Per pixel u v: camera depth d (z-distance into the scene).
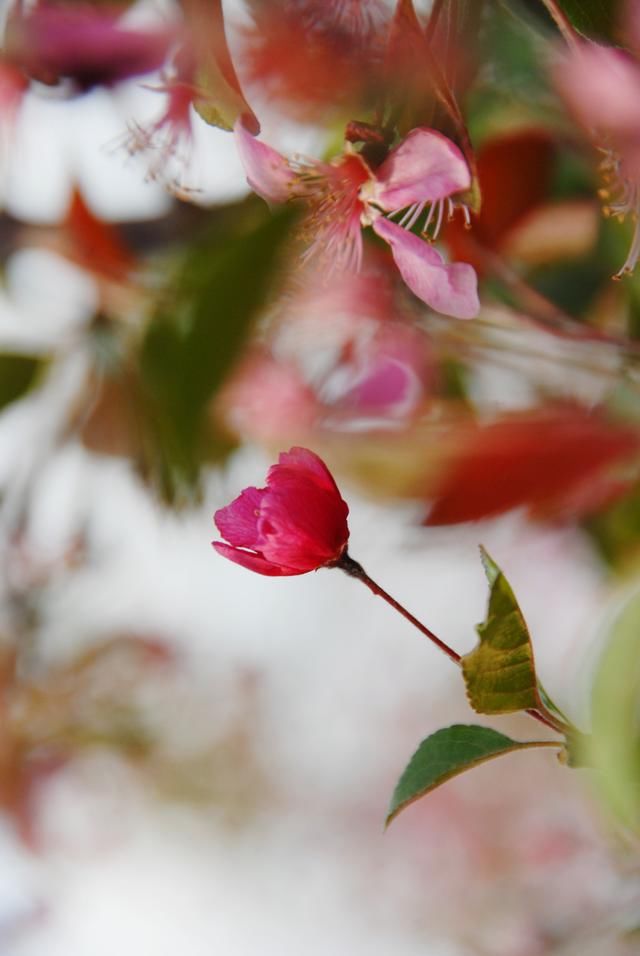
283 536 0.44
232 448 0.51
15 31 0.44
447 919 0.88
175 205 0.51
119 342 0.54
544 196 0.48
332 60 0.42
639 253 0.46
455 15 0.42
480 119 0.47
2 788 0.83
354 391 0.51
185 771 0.89
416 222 0.45
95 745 0.81
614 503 0.48
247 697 0.89
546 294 0.51
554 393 0.50
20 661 0.74
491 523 0.48
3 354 0.56
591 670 0.39
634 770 0.39
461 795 0.89
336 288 0.48
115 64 0.43
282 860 0.97
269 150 0.43
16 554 0.67
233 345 0.44
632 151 0.42
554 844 0.81
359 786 0.95
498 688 0.42
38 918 0.95
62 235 0.53
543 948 0.78
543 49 0.43
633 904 0.57
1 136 0.47
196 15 0.42
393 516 0.51
